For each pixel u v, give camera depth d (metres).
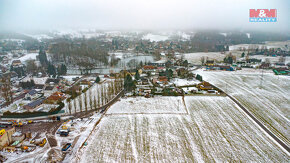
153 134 87.12
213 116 104.56
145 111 109.69
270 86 155.38
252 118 102.88
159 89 142.62
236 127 94.06
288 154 75.31
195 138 84.75
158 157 72.50
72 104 117.88
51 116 101.88
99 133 86.75
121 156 72.38
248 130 91.69
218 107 115.38
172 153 74.88
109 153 73.81
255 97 130.88
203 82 150.25
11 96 122.62
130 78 140.50
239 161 71.44
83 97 130.00
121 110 110.31
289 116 106.25
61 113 105.44
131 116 103.69
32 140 79.25
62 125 91.94
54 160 68.06
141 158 71.62
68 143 77.19
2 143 74.25
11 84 157.38
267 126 95.81
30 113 100.94
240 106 116.50
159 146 78.88
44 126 91.38
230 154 75.00
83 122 95.75
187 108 113.94
